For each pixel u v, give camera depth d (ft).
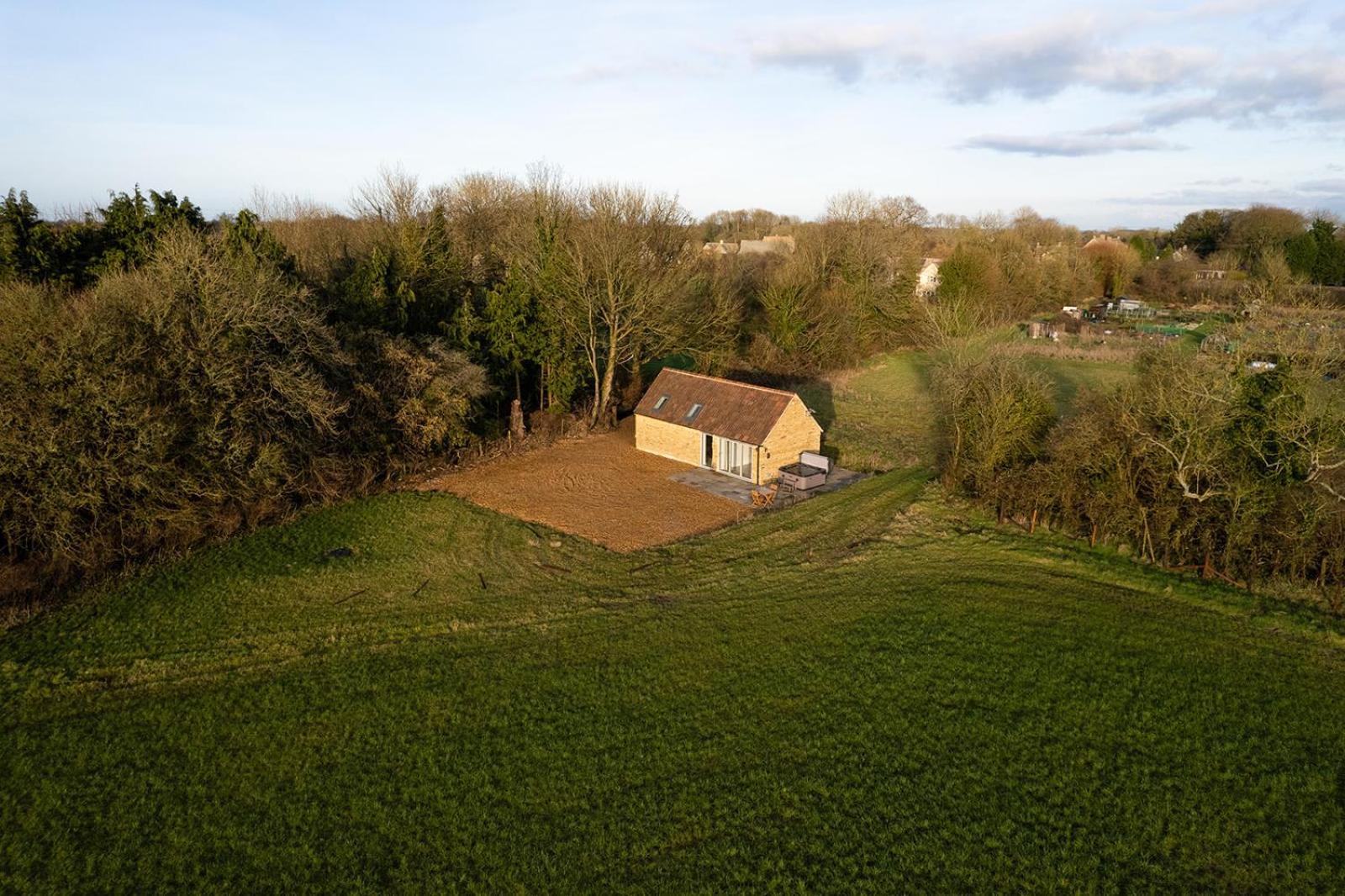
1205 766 56.29
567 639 74.59
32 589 77.51
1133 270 334.85
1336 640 71.61
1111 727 60.70
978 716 62.03
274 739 59.52
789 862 48.03
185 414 90.68
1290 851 48.60
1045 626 76.02
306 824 51.31
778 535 102.06
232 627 75.66
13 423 76.79
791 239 376.07
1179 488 87.51
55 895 45.70
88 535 81.97
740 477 126.93
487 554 95.25
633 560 94.07
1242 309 121.70
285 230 201.36
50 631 72.90
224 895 45.88
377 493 117.08
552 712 62.95
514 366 144.77
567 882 46.60
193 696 64.64
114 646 71.10
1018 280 277.64
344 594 83.51
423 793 53.98
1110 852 48.55
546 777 55.47
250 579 85.15
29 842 49.47
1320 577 79.77
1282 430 79.66
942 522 105.40
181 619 76.43
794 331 204.85
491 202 231.50
